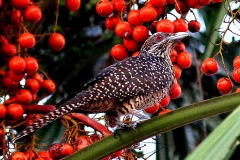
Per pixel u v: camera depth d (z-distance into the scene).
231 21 8.11
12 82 8.34
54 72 10.69
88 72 10.69
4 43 8.24
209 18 10.06
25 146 8.55
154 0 8.52
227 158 4.60
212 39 8.88
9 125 8.59
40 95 9.74
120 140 7.09
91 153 7.01
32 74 8.65
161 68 9.70
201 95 10.01
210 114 6.87
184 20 8.98
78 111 9.22
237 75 8.03
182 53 9.07
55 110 7.82
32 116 8.72
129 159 8.66
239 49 10.19
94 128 8.62
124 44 8.73
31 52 10.56
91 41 10.68
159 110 10.50
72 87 10.76
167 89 9.35
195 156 4.64
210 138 4.75
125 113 9.40
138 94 9.29
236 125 4.77
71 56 10.62
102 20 10.70
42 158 8.36
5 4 8.24
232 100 6.81
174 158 9.60
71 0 8.73
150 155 9.16
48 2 8.88
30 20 8.24
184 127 9.85
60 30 10.57
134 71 9.50
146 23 9.38
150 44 10.28
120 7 8.69
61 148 8.23
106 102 9.12
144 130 7.16
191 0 8.91
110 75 9.37
